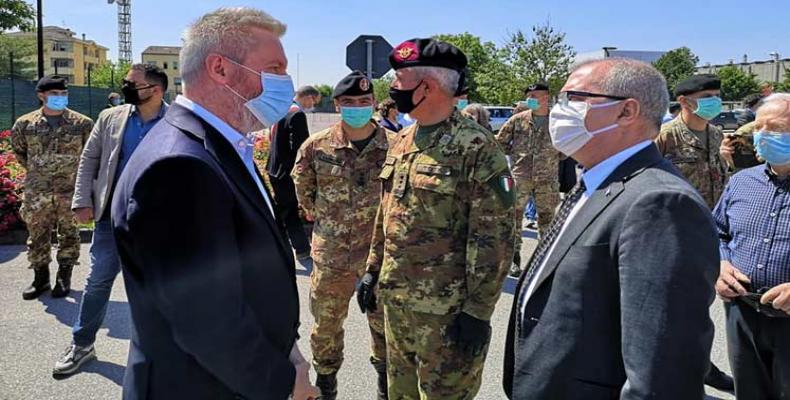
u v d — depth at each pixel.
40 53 20.88
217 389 1.55
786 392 2.53
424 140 2.51
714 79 3.98
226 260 1.45
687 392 1.38
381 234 2.83
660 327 1.39
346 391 3.56
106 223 3.77
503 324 4.59
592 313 1.58
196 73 1.65
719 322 4.63
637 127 1.68
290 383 1.59
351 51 6.40
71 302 4.96
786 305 2.37
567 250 1.65
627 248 1.48
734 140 3.24
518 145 6.15
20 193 6.84
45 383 3.55
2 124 17.73
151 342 1.53
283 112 1.75
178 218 1.39
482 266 2.33
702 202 1.47
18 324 4.46
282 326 1.69
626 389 1.44
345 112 3.39
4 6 30.20
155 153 1.45
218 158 1.53
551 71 30.05
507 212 2.35
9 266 5.91
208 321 1.41
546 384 1.66
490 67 35.72
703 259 1.41
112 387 3.52
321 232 3.44
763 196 2.62
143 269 1.43
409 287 2.47
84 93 22.80
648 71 1.69
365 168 3.46
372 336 3.25
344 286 3.40
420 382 2.50
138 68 3.85
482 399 3.47
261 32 1.68
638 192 1.53
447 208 2.40
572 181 6.97
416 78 2.42
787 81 43.31
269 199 1.87
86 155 3.94
